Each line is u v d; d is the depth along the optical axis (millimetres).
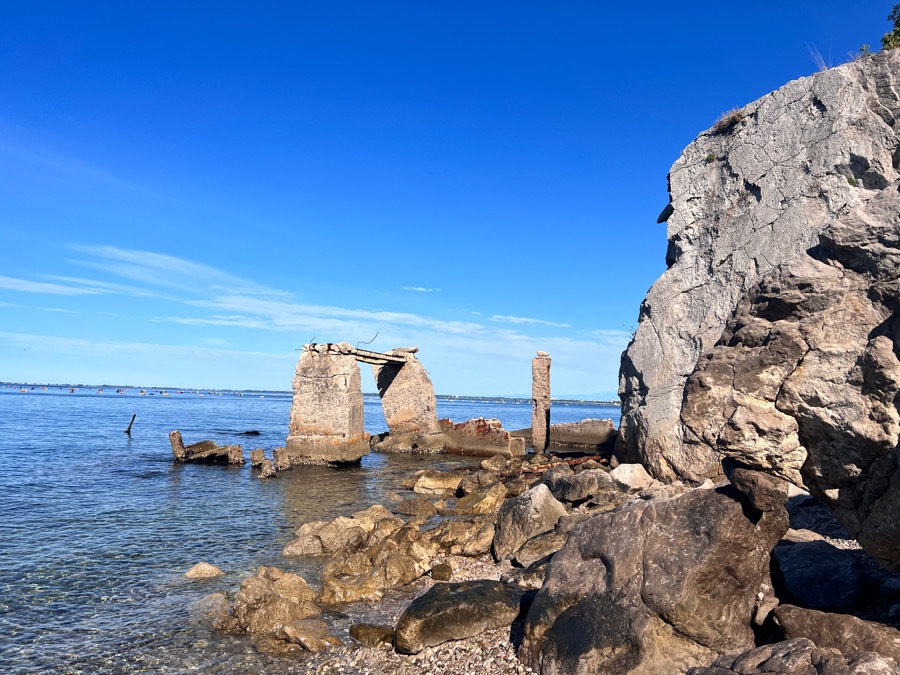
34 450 40531
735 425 6730
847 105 15484
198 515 21234
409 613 9789
